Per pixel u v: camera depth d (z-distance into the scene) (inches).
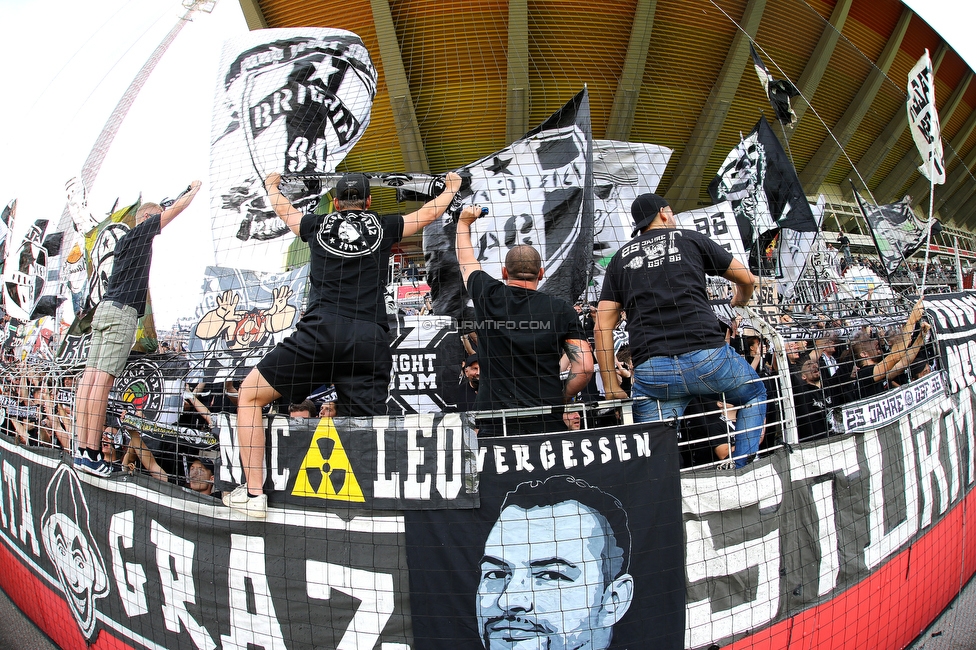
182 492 100.7
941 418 147.3
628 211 164.1
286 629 93.2
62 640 136.9
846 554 114.0
